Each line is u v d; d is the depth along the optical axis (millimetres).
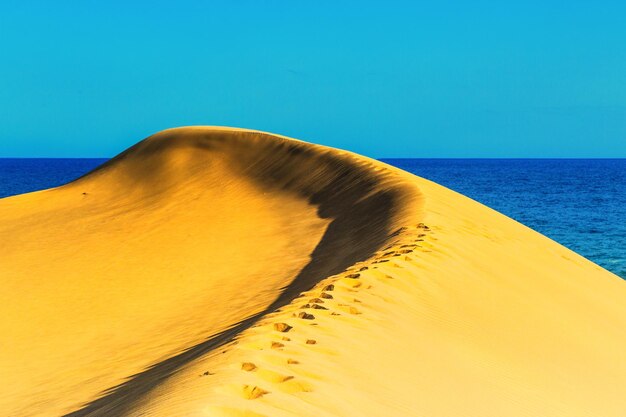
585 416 7625
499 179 156875
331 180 31375
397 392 6707
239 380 6082
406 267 11602
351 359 7320
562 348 10016
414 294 10461
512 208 74000
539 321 11047
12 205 43031
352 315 8938
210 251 24266
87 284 21562
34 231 33094
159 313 17234
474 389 7383
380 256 13047
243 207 32750
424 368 7633
